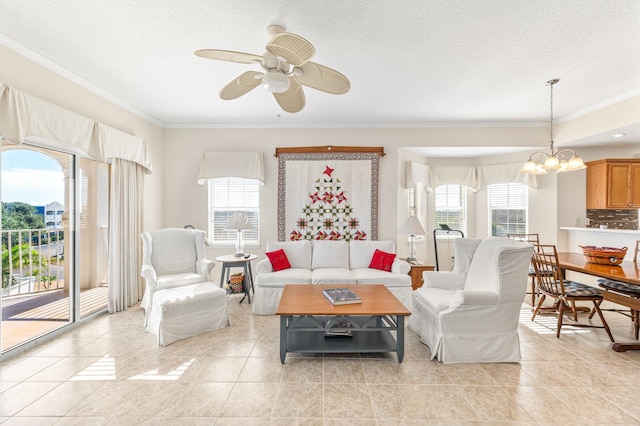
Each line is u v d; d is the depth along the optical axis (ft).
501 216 16.79
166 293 9.27
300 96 7.66
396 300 8.29
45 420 5.44
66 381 6.66
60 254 10.96
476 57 8.42
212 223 15.30
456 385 6.63
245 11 6.53
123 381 6.68
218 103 12.16
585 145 14.46
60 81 9.09
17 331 9.07
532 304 11.65
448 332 7.64
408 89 10.62
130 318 10.62
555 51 8.07
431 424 5.41
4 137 7.23
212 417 5.57
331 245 13.26
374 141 14.76
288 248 13.10
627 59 8.47
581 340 8.91
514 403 6.00
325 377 6.92
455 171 17.08
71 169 9.77
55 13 6.61
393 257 12.41
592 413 5.70
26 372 7.02
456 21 6.84
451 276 9.62
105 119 11.00
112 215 11.18
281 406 5.89
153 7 6.40
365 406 5.91
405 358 7.87
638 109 10.67
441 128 14.70
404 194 15.46
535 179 15.40
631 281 7.47
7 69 7.57
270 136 14.90
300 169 14.70
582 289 9.39
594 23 6.86
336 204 14.69
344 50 8.08
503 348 7.63
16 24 6.99
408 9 6.44
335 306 7.76
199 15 6.68
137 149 12.21
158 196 14.55
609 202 13.92
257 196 15.33
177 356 7.85
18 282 10.27
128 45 7.91
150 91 10.96
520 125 14.52
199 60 8.72
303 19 6.79
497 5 6.31
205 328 9.41
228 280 13.47
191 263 11.66
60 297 11.07
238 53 5.83
